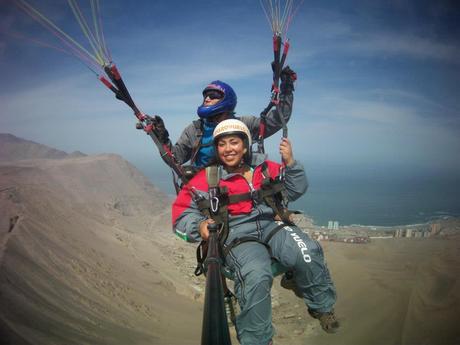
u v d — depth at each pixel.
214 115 4.62
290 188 3.80
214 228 3.33
